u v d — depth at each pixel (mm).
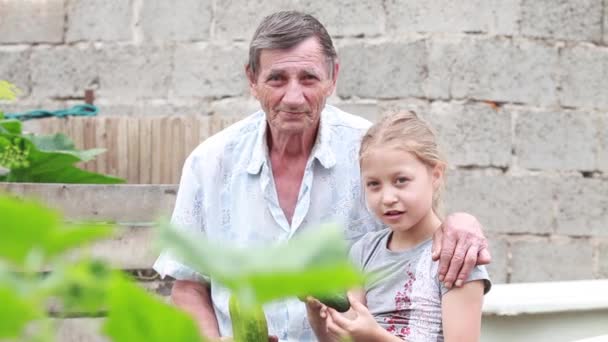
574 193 7391
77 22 7617
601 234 7457
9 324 398
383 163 2971
